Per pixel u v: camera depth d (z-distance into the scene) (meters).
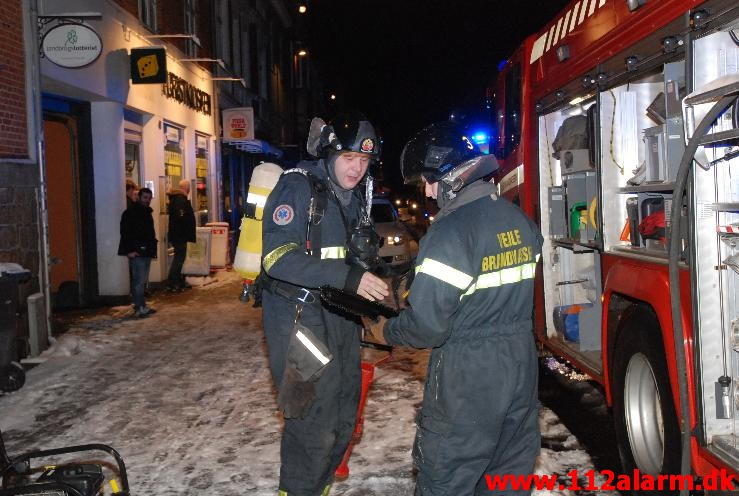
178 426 5.97
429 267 2.88
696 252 3.55
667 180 3.95
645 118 4.98
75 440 5.70
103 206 12.58
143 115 14.86
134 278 11.25
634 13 4.29
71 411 6.44
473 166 3.05
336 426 3.68
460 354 2.95
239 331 9.91
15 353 7.05
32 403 6.70
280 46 36.28
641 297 4.14
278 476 4.86
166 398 6.77
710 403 3.55
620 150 4.99
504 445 3.09
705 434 3.55
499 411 2.93
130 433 5.82
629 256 4.50
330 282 3.32
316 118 3.75
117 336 9.67
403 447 5.27
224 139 21.70
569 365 7.64
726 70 3.51
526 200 7.05
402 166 3.23
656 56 4.00
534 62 6.81
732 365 3.54
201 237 15.83
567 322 6.04
